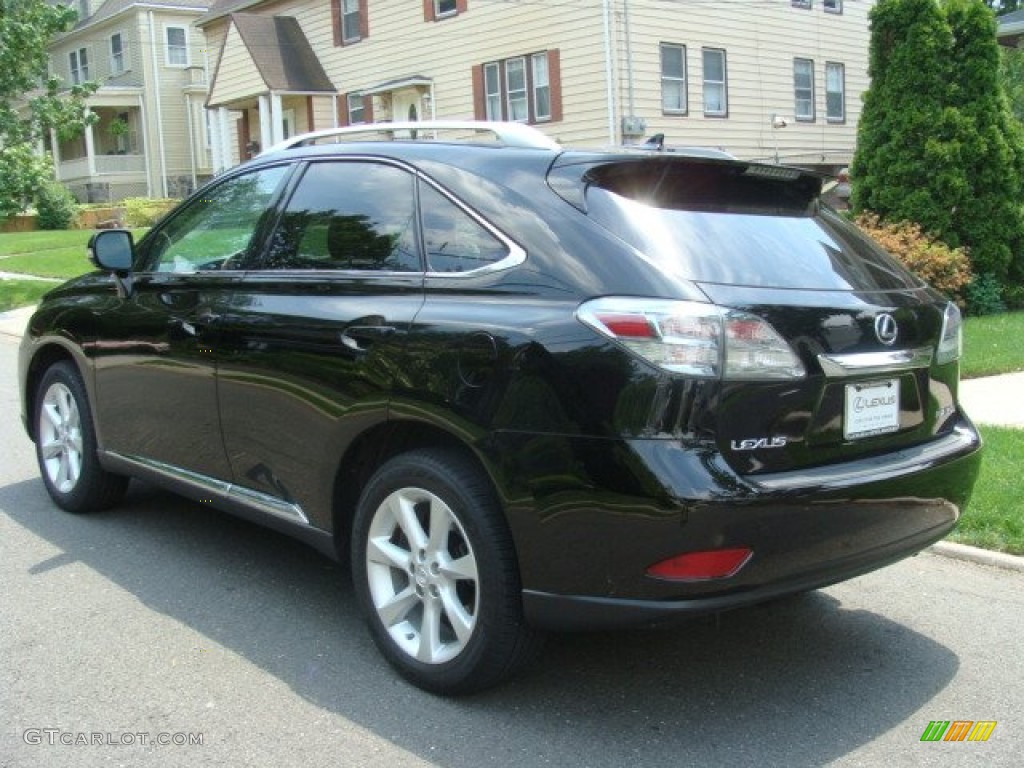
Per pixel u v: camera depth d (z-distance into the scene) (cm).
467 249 351
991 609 430
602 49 1891
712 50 2069
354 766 309
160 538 520
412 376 343
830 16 2328
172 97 3662
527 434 313
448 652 346
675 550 293
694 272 314
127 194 3628
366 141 413
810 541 307
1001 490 545
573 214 332
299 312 391
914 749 319
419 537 353
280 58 2500
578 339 307
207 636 403
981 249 1204
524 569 318
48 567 479
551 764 310
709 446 297
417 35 2255
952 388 376
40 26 1694
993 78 1194
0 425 800
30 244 2538
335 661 381
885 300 345
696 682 365
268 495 421
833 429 323
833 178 394
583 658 384
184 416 456
